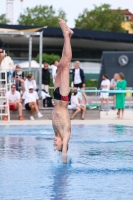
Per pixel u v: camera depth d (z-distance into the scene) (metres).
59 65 15.74
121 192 11.86
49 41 110.62
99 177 13.73
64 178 13.53
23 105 39.50
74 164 15.83
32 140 22.72
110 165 15.69
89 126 31.27
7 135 25.09
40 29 43.44
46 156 17.50
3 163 15.95
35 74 44.34
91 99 54.50
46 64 45.06
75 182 13.00
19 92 40.97
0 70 36.47
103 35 116.31
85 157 17.41
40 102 40.62
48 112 38.59
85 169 14.90
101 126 31.33
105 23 191.25
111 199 11.15
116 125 32.16
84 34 112.69
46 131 27.42
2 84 38.22
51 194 11.62
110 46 120.69
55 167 15.23
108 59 68.81
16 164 15.76
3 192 11.82
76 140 22.67
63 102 15.55
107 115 44.12
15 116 37.81
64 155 15.77
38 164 15.76
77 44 116.44
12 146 20.39
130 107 54.41
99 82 69.38
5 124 32.94
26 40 107.31
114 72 68.31
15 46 110.69
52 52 115.56
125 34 121.38
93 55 120.25
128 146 20.64
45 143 21.50
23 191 11.93
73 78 41.22
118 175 14.02
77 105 38.56
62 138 15.81
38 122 35.00
